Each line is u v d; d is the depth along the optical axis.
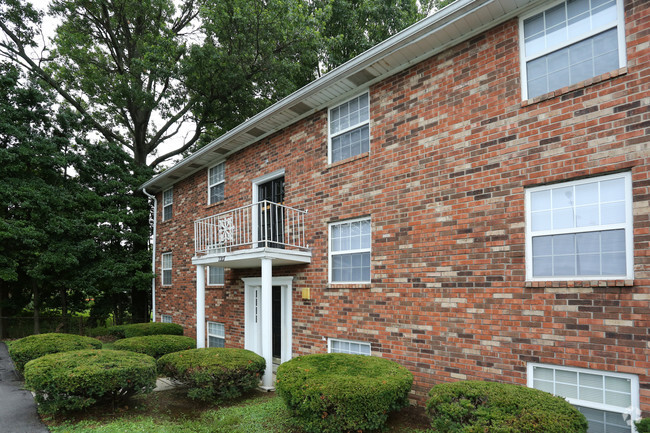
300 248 8.55
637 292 4.28
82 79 19.75
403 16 17.91
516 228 5.27
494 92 5.65
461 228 5.83
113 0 18.97
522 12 5.47
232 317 10.59
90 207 15.31
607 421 4.45
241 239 9.76
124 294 17.31
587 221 4.78
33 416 6.36
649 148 4.32
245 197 10.46
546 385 4.92
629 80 4.51
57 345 8.54
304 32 15.80
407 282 6.43
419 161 6.46
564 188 4.99
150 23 20.69
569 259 4.89
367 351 7.05
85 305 16.83
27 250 13.36
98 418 6.28
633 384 4.27
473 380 5.34
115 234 15.22
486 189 5.62
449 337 5.82
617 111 4.57
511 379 5.14
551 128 5.07
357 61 6.76
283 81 17.12
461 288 5.75
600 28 4.85
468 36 5.97
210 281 11.92
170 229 14.40
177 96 18.67
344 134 7.96
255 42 16.55
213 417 6.27
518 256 5.22
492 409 4.20
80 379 6.00
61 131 15.34
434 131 6.30
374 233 7.02
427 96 6.45
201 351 7.82
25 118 14.17
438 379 5.88
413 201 6.49
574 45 5.07
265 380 7.89
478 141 5.76
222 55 16.36
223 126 20.48
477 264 5.61
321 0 17.20
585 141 4.79
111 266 14.72
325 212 8.05
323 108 8.37
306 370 5.62
